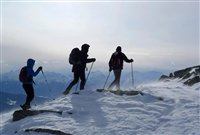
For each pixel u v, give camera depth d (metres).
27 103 15.45
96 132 12.22
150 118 13.45
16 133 12.95
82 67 17.50
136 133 12.08
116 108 14.61
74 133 12.17
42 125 13.09
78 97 15.99
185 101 15.26
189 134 11.60
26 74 15.42
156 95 16.31
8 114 18.75
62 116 13.98
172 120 13.05
